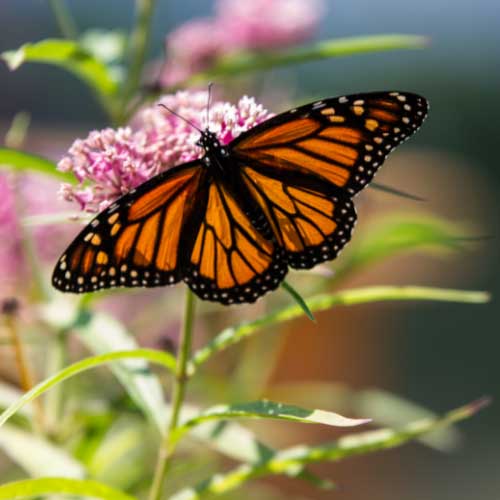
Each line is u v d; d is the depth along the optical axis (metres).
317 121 0.88
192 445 1.02
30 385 0.94
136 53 0.97
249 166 0.89
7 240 1.00
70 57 0.93
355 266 0.99
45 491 0.85
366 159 0.88
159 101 0.91
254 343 1.03
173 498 0.90
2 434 0.91
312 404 1.06
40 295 0.97
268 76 1.08
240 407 0.86
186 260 0.88
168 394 0.99
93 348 0.92
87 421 0.95
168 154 0.89
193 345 1.06
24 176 1.00
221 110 0.89
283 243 0.88
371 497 1.17
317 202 0.89
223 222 0.88
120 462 1.00
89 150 0.88
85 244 0.86
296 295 0.86
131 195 0.87
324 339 1.11
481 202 1.36
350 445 0.90
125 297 1.06
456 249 1.01
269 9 1.16
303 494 1.09
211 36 1.08
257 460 0.91
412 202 1.22
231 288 0.88
